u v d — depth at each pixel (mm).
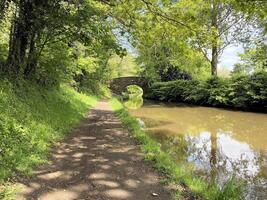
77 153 8859
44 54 15586
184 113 25500
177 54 14859
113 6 14039
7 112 8945
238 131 16781
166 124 19000
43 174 6844
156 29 14070
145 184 6727
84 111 19297
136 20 14422
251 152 11969
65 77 20531
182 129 17266
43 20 12664
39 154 7934
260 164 10289
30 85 13625
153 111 27031
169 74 43781
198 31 13438
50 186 6250
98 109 22844
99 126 14055
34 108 11352
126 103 33938
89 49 15711
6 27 14281
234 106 28891
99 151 9281
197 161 10508
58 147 9281
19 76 12641
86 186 6422
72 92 24125
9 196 5520
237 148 12656
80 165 7762
